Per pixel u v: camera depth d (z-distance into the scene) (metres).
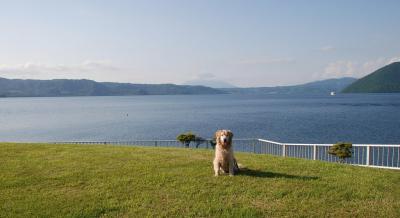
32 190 9.77
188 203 8.62
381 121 72.81
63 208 8.40
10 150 15.54
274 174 11.40
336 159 28.05
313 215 7.90
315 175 11.45
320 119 80.81
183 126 72.44
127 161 13.39
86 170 11.82
